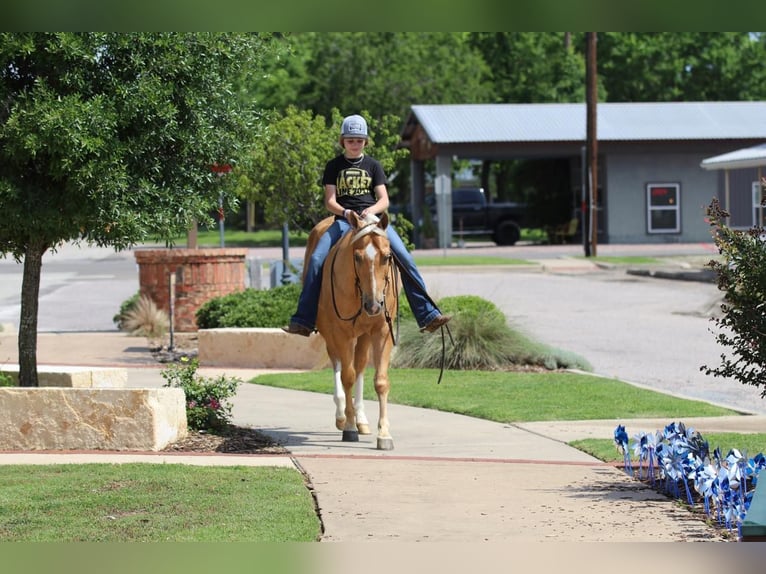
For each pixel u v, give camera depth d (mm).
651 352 23906
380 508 10367
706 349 24234
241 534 9258
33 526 9453
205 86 13797
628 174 65812
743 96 90438
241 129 14297
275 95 75500
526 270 47969
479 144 63500
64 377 15797
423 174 69875
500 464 12641
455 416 16219
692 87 90688
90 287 42000
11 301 36875
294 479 11359
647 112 67875
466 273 46312
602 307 33031
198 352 22484
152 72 13344
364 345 14359
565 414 16031
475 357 20781
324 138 25016
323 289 13883
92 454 12625
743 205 61938
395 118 24859
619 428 12133
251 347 21656
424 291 14000
